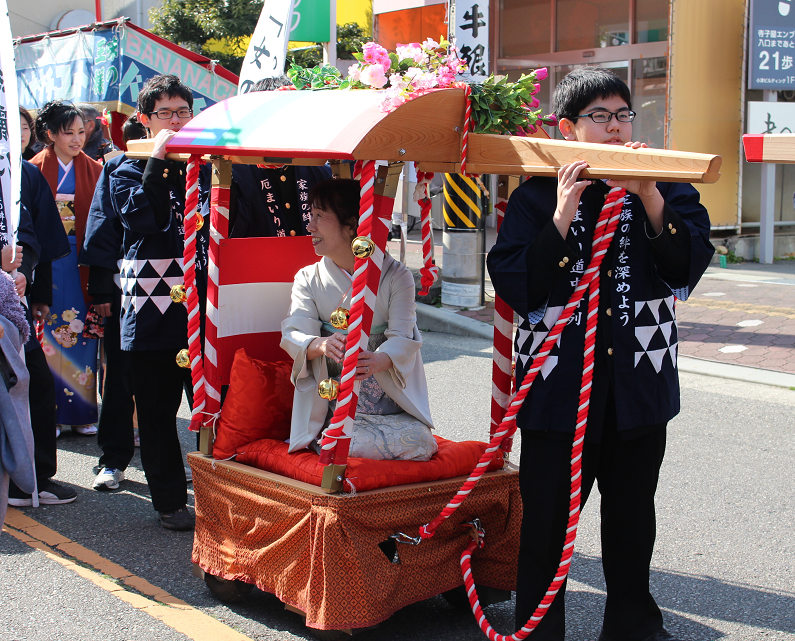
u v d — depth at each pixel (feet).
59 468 15.75
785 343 23.91
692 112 37.09
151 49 21.53
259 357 10.78
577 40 44.32
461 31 26.21
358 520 8.43
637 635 8.64
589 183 7.44
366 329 8.57
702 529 12.60
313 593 8.51
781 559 11.59
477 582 9.70
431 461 9.34
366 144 7.78
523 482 8.42
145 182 11.45
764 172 38.19
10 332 10.22
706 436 17.01
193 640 9.08
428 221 9.93
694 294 30.86
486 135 8.38
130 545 12.10
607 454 8.51
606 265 8.10
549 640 8.32
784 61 36.76
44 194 14.42
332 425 8.41
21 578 10.70
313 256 11.15
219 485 9.89
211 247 10.11
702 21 36.58
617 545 8.61
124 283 12.51
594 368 8.06
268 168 12.67
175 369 12.64
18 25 58.59
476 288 29.27
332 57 30.53
